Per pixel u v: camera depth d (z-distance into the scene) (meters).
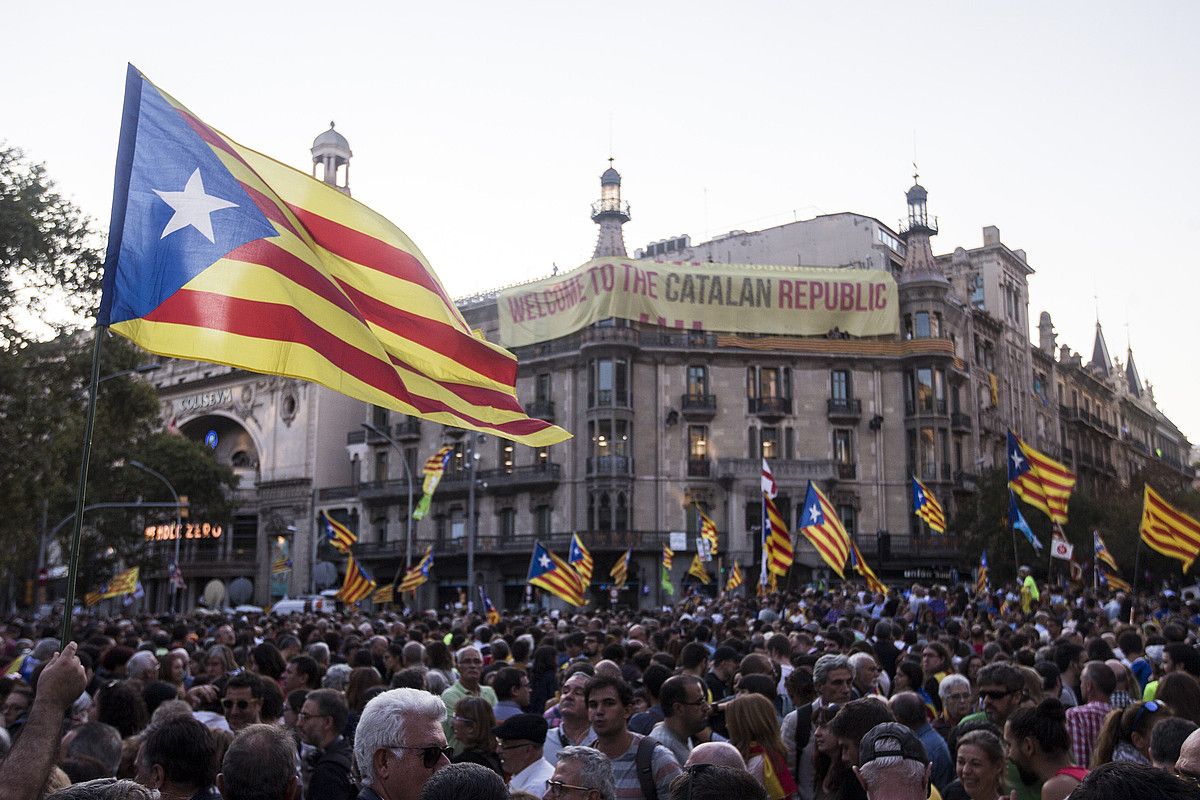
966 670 13.42
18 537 41.00
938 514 36.56
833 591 37.53
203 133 8.32
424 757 4.91
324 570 52.91
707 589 62.91
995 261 84.56
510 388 10.41
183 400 88.06
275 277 8.02
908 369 68.62
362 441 75.19
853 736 6.99
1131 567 63.88
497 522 67.56
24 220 32.53
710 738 8.88
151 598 85.62
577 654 15.47
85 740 7.13
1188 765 5.17
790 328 66.44
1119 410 113.94
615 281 63.97
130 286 7.34
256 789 5.40
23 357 34.59
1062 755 6.94
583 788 5.31
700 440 65.88
